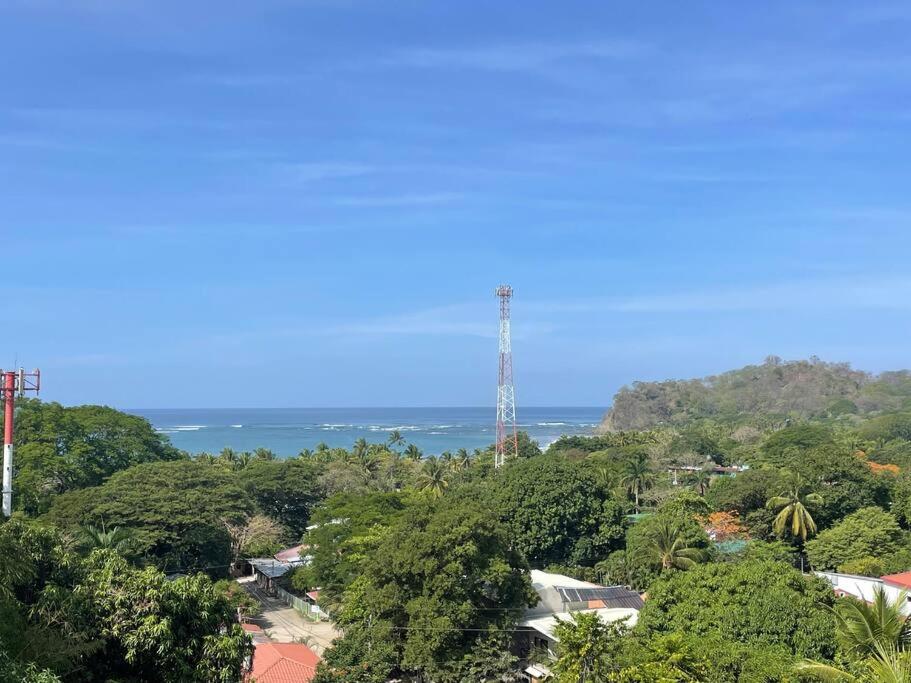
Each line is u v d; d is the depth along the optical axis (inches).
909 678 728.3
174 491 2460.6
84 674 936.9
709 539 2426.2
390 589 1581.0
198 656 1008.9
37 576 989.2
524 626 1748.3
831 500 2645.2
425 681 1565.0
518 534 2522.1
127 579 1010.7
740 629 1232.2
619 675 989.8
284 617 2251.5
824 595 1338.6
